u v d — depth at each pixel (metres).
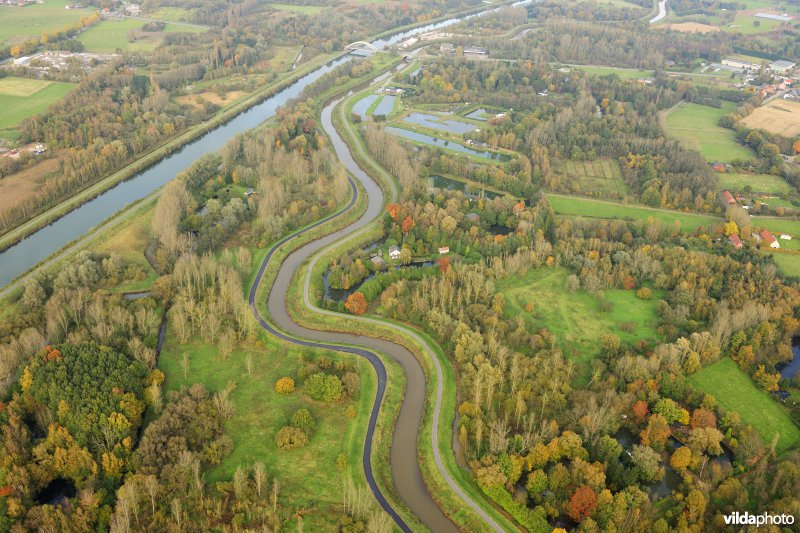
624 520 196.00
